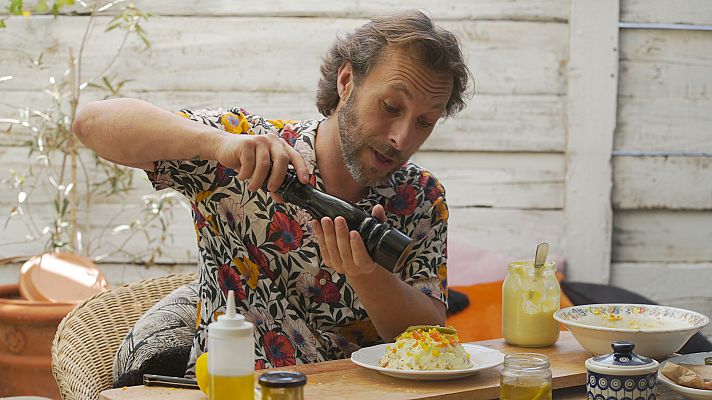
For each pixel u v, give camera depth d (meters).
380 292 1.64
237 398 1.15
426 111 1.58
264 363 1.67
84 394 1.74
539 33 3.26
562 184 3.32
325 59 1.81
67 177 3.21
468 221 3.31
